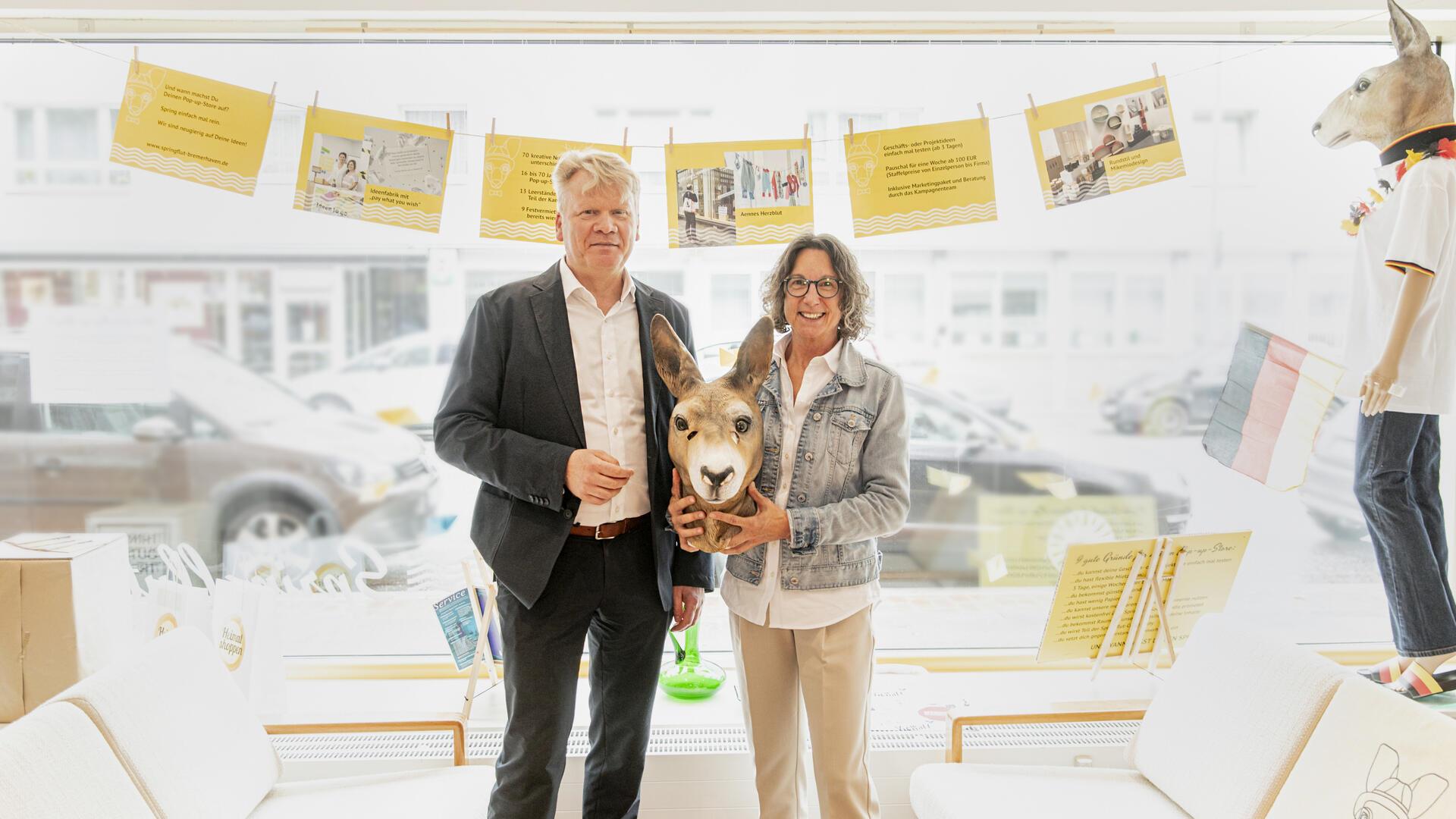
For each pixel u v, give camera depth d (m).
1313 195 2.29
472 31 1.99
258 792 1.47
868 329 1.62
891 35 2.04
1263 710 1.42
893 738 1.93
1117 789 1.58
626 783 1.67
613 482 1.44
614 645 1.62
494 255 2.29
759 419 1.48
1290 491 2.32
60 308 2.29
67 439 2.36
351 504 2.43
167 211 2.27
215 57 2.04
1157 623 2.00
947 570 2.41
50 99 2.20
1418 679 1.98
